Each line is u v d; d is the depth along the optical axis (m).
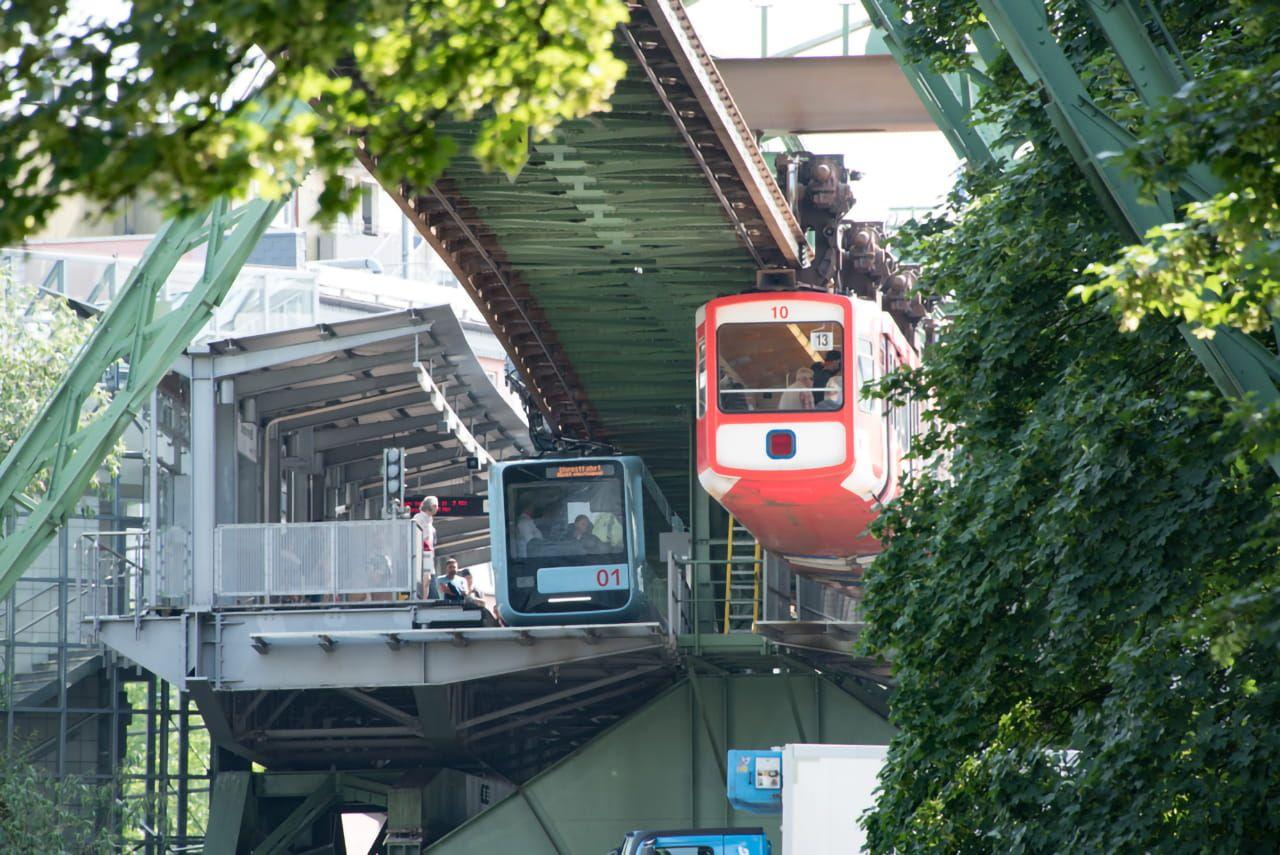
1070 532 41.88
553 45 21.30
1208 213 25.03
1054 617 41.66
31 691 134.00
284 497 124.62
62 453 85.25
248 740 115.25
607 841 112.56
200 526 106.81
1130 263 25.94
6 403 120.62
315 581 106.50
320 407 121.44
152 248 86.19
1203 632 27.78
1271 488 37.69
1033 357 50.06
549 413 125.50
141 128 19.33
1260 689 39.12
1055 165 45.09
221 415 109.19
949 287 53.47
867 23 100.75
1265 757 38.16
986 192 58.94
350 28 19.62
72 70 19.08
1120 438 41.44
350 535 106.81
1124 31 31.45
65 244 182.25
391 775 124.50
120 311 85.88
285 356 107.94
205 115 19.69
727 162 85.06
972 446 50.56
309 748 118.94
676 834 75.50
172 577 107.00
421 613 106.00
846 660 110.31
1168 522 40.38
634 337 111.12
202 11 19.14
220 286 86.62
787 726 113.69
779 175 102.12
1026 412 50.28
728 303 96.50
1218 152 23.89
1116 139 32.31
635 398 121.62
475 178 87.44
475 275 101.88
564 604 111.31
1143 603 40.22
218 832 122.06
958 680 47.28
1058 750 45.34
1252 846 38.72
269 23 19.38
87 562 137.25
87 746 137.00
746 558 111.56
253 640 105.00
